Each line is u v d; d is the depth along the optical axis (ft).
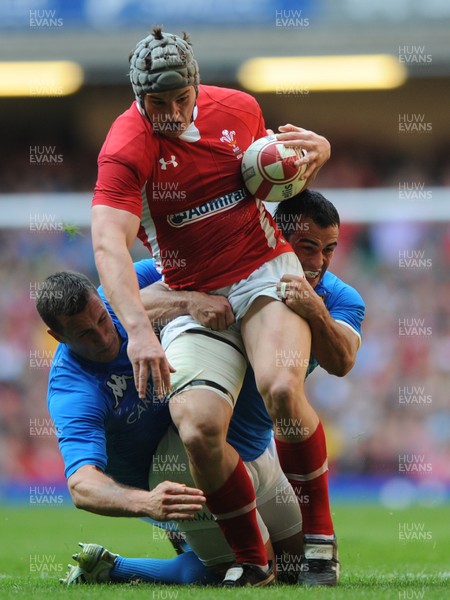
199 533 52.31
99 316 50.57
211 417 48.29
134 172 50.78
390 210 230.68
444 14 200.34
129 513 45.93
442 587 49.85
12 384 195.00
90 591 46.55
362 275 220.23
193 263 53.62
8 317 204.95
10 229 225.15
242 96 55.31
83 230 231.09
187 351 50.75
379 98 237.86
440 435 192.13
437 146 239.30
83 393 51.31
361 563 76.54
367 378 197.47
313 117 240.73
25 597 43.91
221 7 200.64
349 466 189.67
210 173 52.65
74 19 200.75
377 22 201.26
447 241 225.15
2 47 201.87
